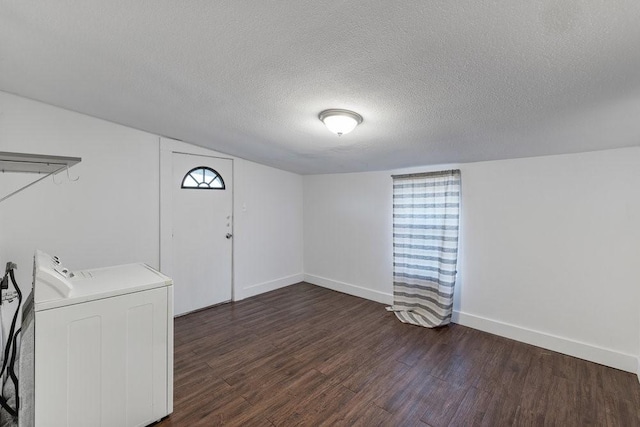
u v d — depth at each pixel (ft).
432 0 3.51
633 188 7.64
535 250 9.17
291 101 6.81
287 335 9.91
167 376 6.02
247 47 4.88
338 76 5.52
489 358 8.44
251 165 13.80
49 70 6.18
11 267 5.68
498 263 9.89
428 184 11.10
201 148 11.94
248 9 3.96
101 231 9.48
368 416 6.18
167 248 11.05
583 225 8.36
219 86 6.41
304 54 4.92
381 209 13.08
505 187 9.70
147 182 10.50
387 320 11.19
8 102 7.77
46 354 4.71
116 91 7.11
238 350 8.89
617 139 7.17
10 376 5.16
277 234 15.15
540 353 8.71
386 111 6.77
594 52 4.11
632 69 4.39
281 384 7.23
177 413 6.20
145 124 9.58
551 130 6.98
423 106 6.36
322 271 15.60
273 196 14.90
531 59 4.43
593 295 8.23
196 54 5.23
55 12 4.30
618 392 6.90
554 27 3.74
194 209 11.93
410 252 11.69
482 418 6.12
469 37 4.10
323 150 10.66
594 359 8.18
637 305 7.62
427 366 8.04
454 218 10.43
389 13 3.80
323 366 8.04
